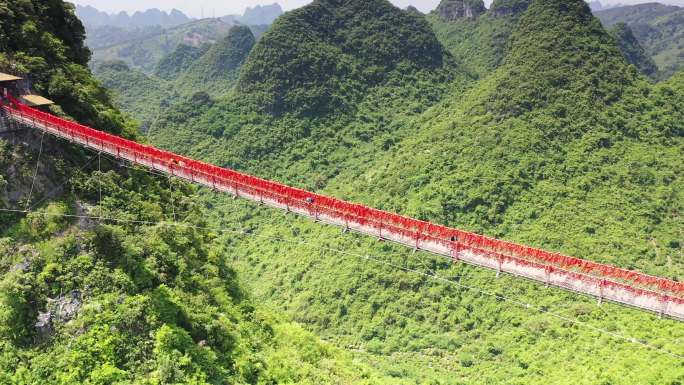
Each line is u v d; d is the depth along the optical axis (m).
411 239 35.44
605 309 67.25
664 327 61.91
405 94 142.00
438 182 94.31
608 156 91.94
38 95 50.47
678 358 54.75
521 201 87.06
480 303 76.19
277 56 138.75
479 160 95.38
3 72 48.94
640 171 88.44
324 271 89.06
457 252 34.03
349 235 93.44
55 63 54.16
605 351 60.62
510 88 106.88
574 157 92.12
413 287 81.44
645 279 30.67
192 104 141.75
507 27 181.38
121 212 48.38
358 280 84.50
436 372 67.50
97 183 48.94
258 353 48.72
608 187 87.06
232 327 49.00
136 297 42.44
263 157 126.12
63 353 39.66
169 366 39.69
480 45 182.88
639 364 56.06
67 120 49.16
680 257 74.62
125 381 38.72
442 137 107.44
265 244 102.31
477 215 86.56
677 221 80.69
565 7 118.69
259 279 94.44
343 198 103.94
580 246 77.31
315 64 138.12
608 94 101.44
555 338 66.38
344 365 57.09
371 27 152.00
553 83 103.94
